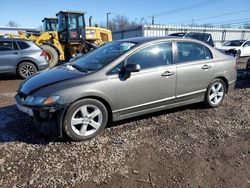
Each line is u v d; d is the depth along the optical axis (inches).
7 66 358.9
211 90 207.5
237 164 128.6
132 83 161.8
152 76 169.2
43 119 142.2
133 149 141.8
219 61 206.5
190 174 119.6
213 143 150.6
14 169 121.6
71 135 146.3
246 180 115.9
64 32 556.1
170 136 158.9
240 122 184.1
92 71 155.6
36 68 378.0
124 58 161.8
